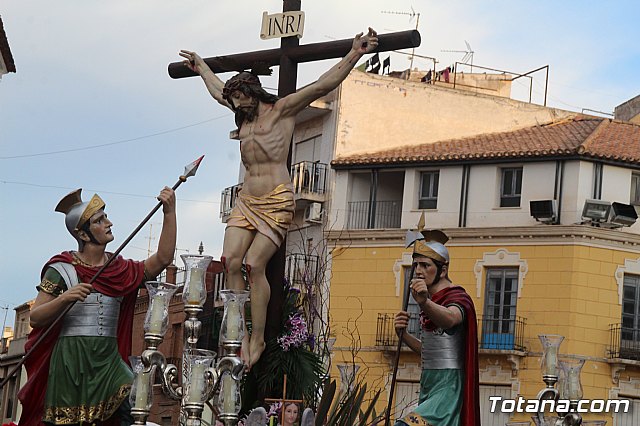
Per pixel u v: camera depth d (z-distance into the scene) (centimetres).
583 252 4266
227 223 1220
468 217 4444
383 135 4750
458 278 4406
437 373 988
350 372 1298
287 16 1327
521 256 4331
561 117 4988
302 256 4628
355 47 1196
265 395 1275
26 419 1037
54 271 1035
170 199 1068
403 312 991
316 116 4816
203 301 956
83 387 1027
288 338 1272
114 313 1045
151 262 1066
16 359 6244
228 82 1205
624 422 4231
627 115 5353
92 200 1045
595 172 4362
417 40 1205
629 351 4259
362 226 4603
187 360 918
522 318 4291
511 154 4397
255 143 1201
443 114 4847
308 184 4641
